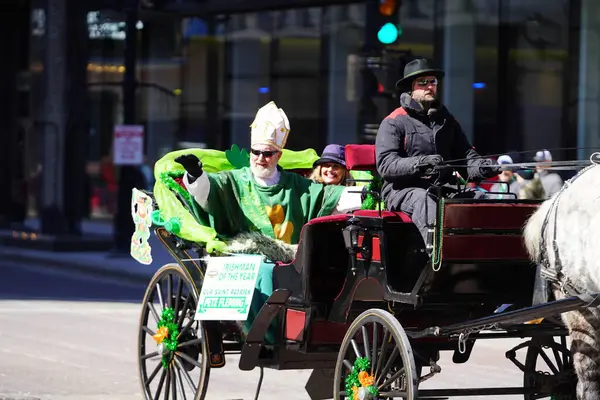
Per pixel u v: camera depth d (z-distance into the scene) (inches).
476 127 1070.4
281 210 414.3
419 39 1085.8
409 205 362.0
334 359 389.1
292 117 1268.5
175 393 415.2
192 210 417.4
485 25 1066.7
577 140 1043.3
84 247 1141.7
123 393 457.4
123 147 1064.8
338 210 418.3
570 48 1043.9
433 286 350.0
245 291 381.7
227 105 1368.1
